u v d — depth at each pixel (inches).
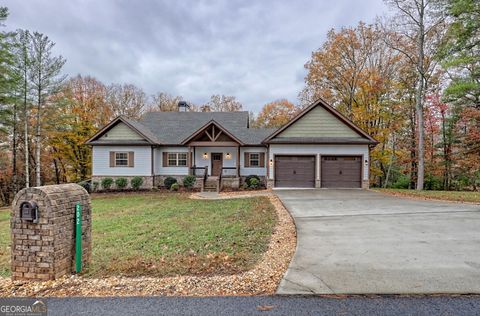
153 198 553.9
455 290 129.7
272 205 403.5
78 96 1027.3
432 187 781.9
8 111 690.2
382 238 222.2
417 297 123.6
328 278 144.6
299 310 113.3
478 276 145.3
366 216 313.7
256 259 175.8
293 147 637.3
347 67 872.3
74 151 962.1
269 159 642.8
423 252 185.5
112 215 369.7
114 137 722.2
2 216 438.3
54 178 1014.4
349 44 850.1
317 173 631.8
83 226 159.6
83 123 964.6
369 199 452.1
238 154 716.0
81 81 1075.9
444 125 746.2
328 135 645.3
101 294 128.0
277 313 111.1
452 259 171.3
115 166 717.3
